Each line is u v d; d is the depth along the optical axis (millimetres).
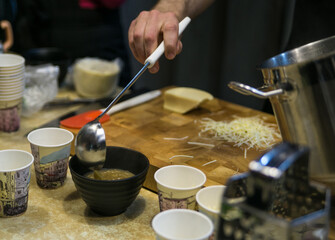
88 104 1661
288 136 904
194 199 953
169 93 1623
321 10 1584
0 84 1354
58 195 1108
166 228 829
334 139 837
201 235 820
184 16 1494
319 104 833
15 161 1044
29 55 1916
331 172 853
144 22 1274
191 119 1554
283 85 851
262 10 2406
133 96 1739
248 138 1383
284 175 761
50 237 935
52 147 1085
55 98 1779
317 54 1044
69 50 2301
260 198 685
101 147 1023
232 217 694
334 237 867
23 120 1579
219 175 1148
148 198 1119
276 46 2457
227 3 2539
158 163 1189
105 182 942
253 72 2559
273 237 745
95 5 2277
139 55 1302
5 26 1905
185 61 2805
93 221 1002
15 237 928
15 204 987
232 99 2701
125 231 969
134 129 1443
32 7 2197
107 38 2354
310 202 775
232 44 2576
